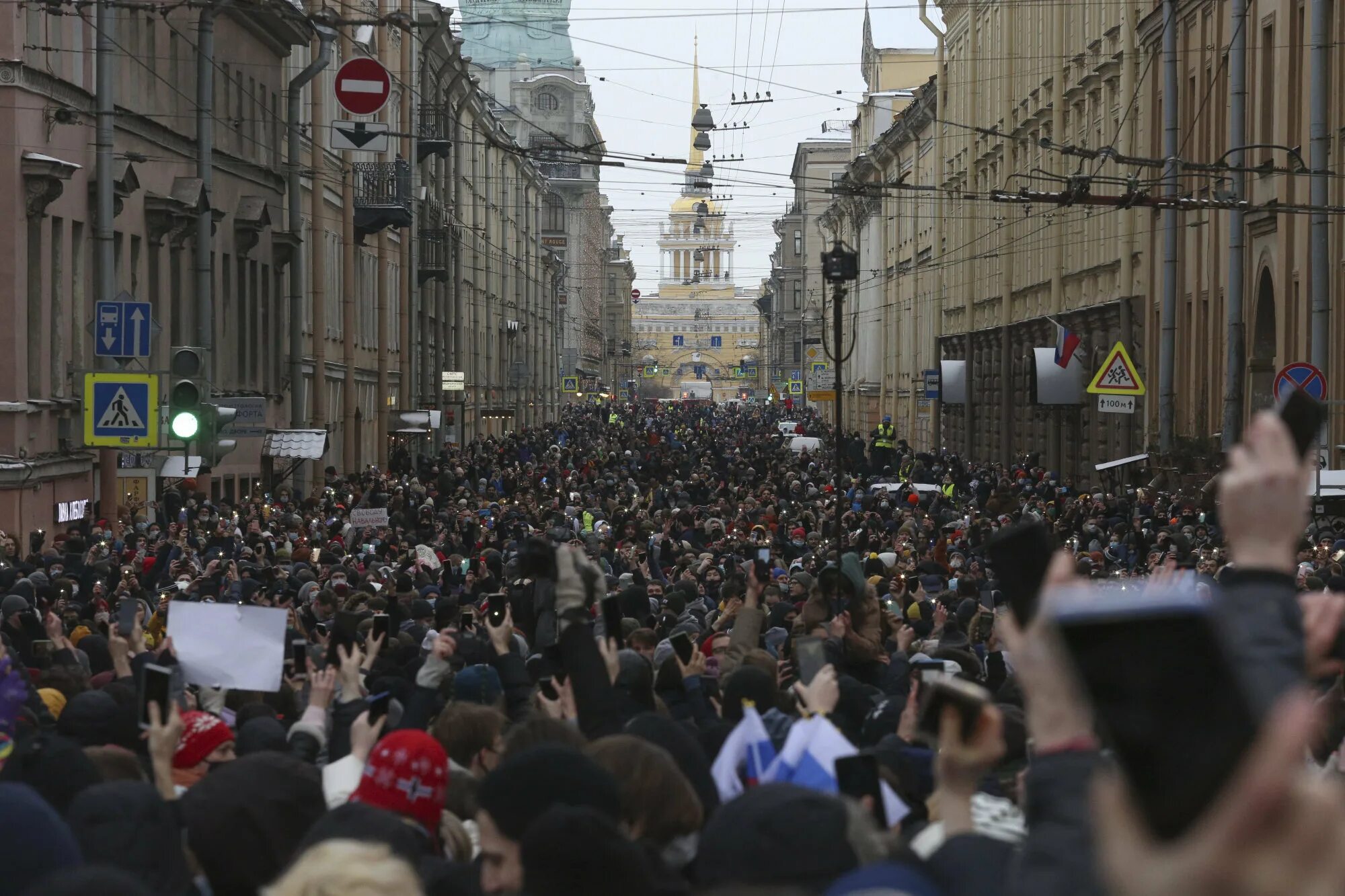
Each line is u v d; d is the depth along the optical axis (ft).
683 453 451.53
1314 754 46.21
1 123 175.01
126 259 213.46
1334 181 195.62
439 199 438.40
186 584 116.47
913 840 28.27
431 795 33.22
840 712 60.80
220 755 40.93
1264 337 224.12
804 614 85.71
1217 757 9.71
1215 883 9.56
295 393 265.54
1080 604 10.59
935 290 495.82
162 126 226.99
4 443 174.60
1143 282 279.90
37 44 180.96
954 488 279.08
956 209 465.06
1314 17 171.42
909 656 79.51
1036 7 366.02
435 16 406.41
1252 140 222.89
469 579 141.69
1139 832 9.88
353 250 339.77
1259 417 15.46
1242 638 14.15
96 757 40.16
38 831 23.49
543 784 27.71
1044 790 16.08
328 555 165.27
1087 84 316.19
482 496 287.48
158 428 153.58
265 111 288.71
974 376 436.35
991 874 21.56
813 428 650.43
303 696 62.64
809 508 251.60
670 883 26.27
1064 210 336.08
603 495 300.61
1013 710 44.27
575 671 38.34
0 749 32.58
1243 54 191.83
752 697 54.44
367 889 21.79
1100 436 308.60
